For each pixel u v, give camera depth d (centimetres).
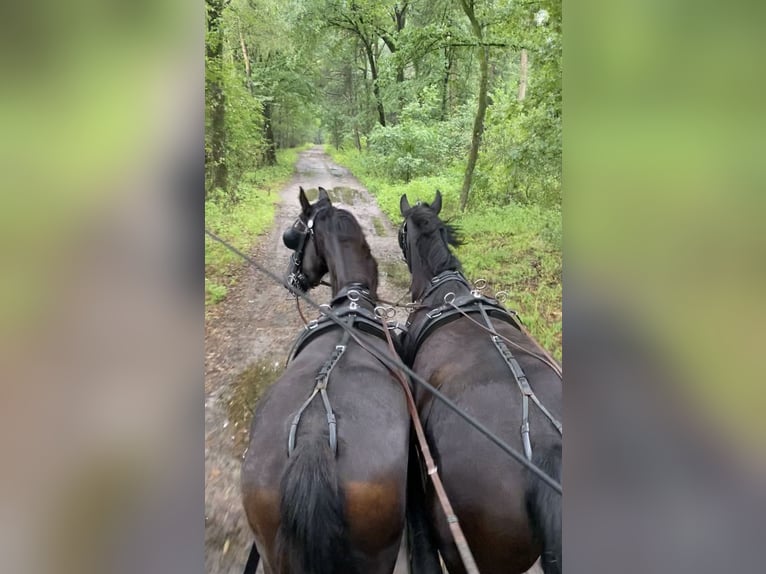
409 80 1806
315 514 182
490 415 216
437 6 1537
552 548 180
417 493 252
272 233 1110
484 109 1227
